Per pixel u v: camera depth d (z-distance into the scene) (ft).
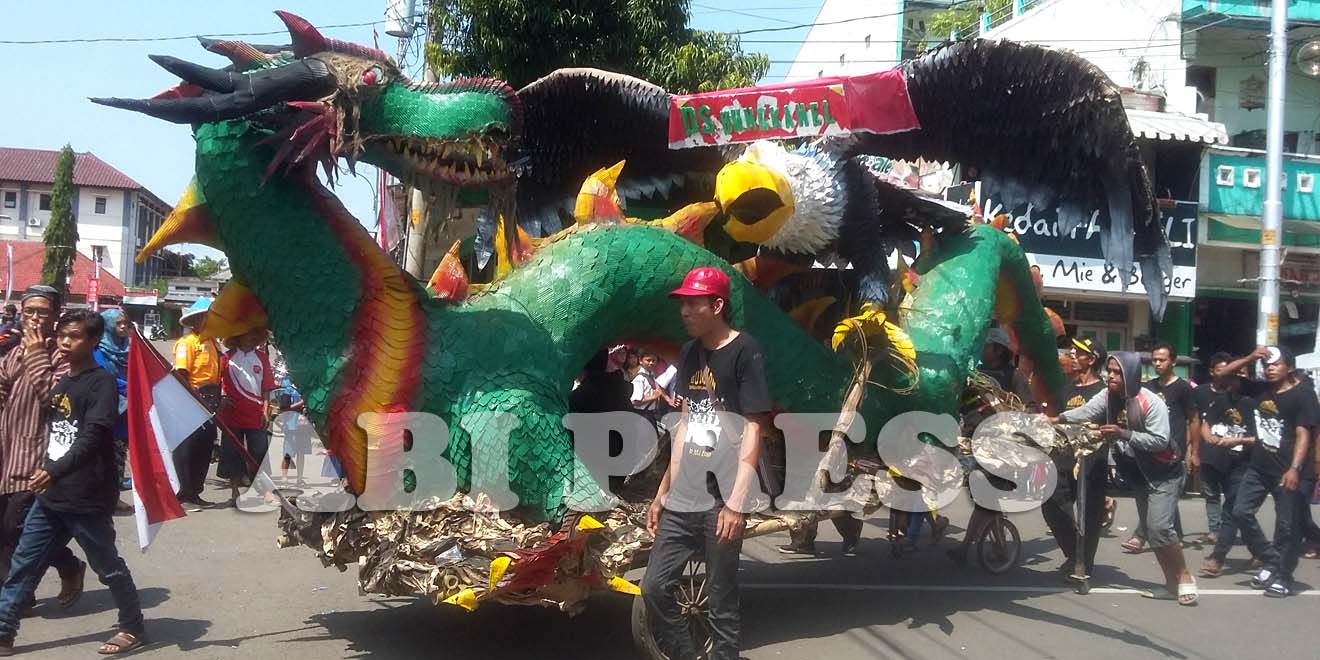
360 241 17.24
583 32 36.58
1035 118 20.57
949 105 20.42
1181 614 21.42
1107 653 18.49
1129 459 23.06
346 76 15.89
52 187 158.40
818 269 22.62
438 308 17.72
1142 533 28.12
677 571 14.76
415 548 15.25
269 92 15.51
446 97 16.42
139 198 171.83
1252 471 23.99
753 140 19.94
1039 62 19.61
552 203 22.36
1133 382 22.25
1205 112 60.85
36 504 17.16
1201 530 32.30
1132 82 59.26
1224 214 55.77
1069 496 23.94
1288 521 23.09
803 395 20.06
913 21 83.30
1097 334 56.24
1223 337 58.49
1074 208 22.00
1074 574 23.30
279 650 17.71
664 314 19.19
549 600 15.30
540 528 15.79
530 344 17.43
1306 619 21.13
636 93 19.93
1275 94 43.42
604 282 18.30
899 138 21.35
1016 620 20.68
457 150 16.42
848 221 20.39
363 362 16.83
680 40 38.19
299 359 16.99
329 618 19.72
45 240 140.05
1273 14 43.60
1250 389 27.50
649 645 15.84
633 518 17.21
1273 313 43.42
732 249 22.22
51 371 18.76
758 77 40.01
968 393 23.35
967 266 22.47
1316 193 57.16
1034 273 24.53
